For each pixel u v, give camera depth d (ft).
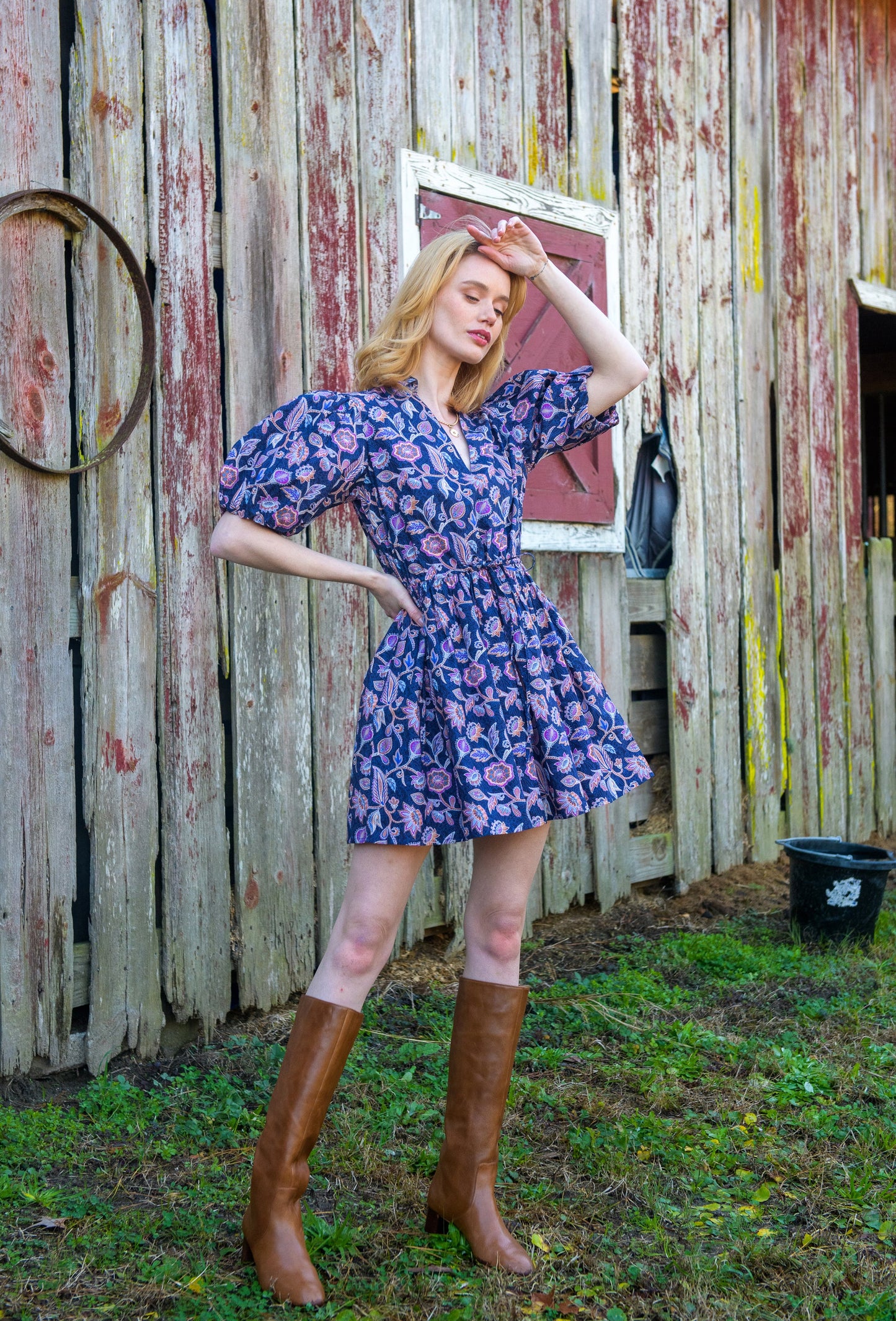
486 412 7.50
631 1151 8.34
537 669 6.72
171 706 10.49
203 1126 8.74
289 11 11.44
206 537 10.76
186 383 10.59
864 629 20.10
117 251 10.05
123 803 10.11
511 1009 7.00
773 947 13.83
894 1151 8.41
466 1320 6.14
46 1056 9.66
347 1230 6.85
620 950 13.67
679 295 16.29
